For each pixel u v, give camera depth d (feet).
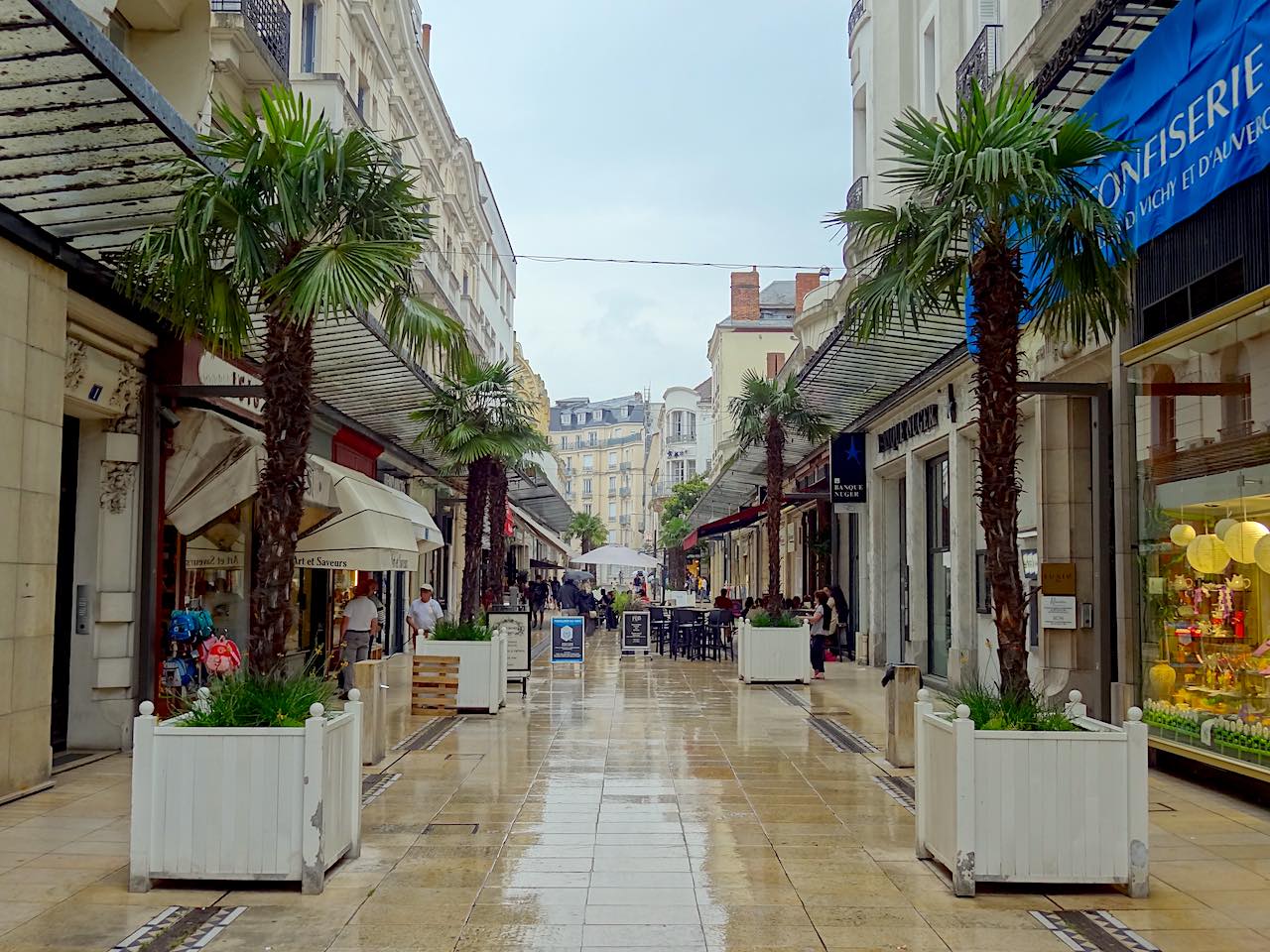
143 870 19.43
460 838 23.72
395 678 61.82
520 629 56.03
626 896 19.42
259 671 21.30
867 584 75.61
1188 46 29.55
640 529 426.92
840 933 17.48
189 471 36.45
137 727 19.53
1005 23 47.14
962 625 54.08
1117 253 23.99
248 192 22.82
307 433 22.62
